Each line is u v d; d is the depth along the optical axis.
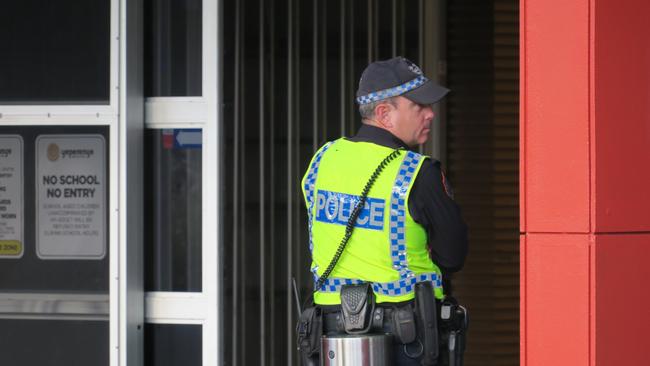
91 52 14.57
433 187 11.33
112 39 14.33
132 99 14.49
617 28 10.95
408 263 11.38
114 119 14.38
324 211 11.78
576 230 10.87
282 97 16.42
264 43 16.34
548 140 11.03
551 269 11.00
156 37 14.89
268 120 16.36
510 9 18.83
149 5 14.89
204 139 14.73
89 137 14.55
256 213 16.16
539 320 11.06
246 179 16.20
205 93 14.72
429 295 11.24
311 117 16.45
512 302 19.19
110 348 14.33
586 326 10.78
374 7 16.69
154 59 14.91
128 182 14.33
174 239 14.89
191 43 14.87
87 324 14.55
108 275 14.52
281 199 16.34
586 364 10.77
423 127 11.96
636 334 11.07
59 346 14.61
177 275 14.88
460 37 18.88
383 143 11.70
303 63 16.45
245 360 16.14
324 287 11.80
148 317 14.85
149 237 14.92
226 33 16.06
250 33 16.25
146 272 14.91
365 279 11.48
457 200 19.14
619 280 10.94
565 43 10.94
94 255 14.57
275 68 16.42
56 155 14.64
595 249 10.73
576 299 10.84
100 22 14.59
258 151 16.20
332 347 11.23
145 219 14.92
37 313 14.62
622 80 11.01
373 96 11.77
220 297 14.80
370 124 11.91
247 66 16.25
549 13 11.02
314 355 11.91
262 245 16.11
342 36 16.52
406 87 11.70
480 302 19.27
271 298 16.23
